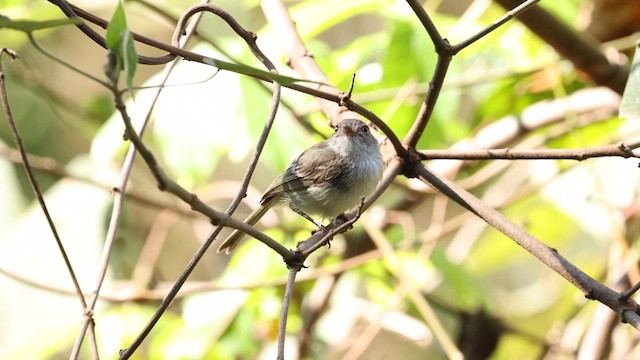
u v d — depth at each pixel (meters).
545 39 9.24
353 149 9.97
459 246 13.62
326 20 10.03
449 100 10.33
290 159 10.34
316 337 12.31
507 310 14.28
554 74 11.09
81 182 11.88
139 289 11.35
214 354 11.08
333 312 12.76
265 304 11.34
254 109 10.11
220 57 10.14
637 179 10.86
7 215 12.32
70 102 14.06
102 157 10.49
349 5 10.05
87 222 11.76
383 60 10.55
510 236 6.51
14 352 10.91
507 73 10.63
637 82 7.14
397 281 12.14
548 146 12.07
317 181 10.05
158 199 13.16
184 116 10.16
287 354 11.66
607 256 13.12
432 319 9.62
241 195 6.09
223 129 10.13
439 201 11.77
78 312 11.05
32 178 6.28
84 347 11.00
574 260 13.80
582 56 9.32
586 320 11.97
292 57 8.58
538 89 11.65
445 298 13.50
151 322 5.87
